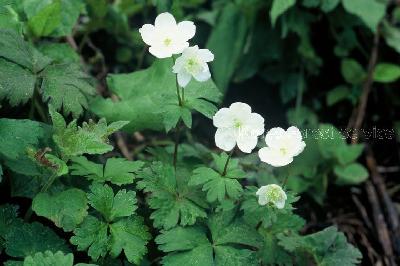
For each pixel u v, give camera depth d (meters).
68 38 0.61
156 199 0.45
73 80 0.48
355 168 0.65
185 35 0.44
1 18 0.51
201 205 0.46
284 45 0.71
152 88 0.53
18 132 0.43
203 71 0.44
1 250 0.43
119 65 0.69
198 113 0.69
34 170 0.44
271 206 0.44
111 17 0.67
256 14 0.70
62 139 0.43
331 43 0.73
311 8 0.71
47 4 0.54
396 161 0.70
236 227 0.45
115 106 0.52
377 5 0.68
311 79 0.73
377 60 0.73
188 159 0.53
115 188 0.47
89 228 0.43
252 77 0.73
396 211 0.64
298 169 0.64
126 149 0.57
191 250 0.44
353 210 0.65
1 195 0.48
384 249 0.61
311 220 0.63
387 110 0.73
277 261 0.48
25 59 0.47
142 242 0.44
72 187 0.45
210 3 0.75
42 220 0.48
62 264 0.41
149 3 0.70
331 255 0.50
